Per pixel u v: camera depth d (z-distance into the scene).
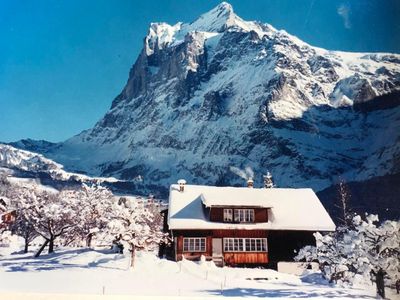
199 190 38.81
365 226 19.47
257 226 35.00
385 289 21.12
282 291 21.61
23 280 22.52
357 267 20.11
